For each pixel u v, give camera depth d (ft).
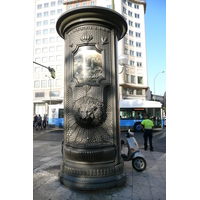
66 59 13.10
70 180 11.40
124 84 113.19
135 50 126.93
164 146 29.63
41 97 136.05
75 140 12.12
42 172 15.14
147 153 23.39
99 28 12.22
